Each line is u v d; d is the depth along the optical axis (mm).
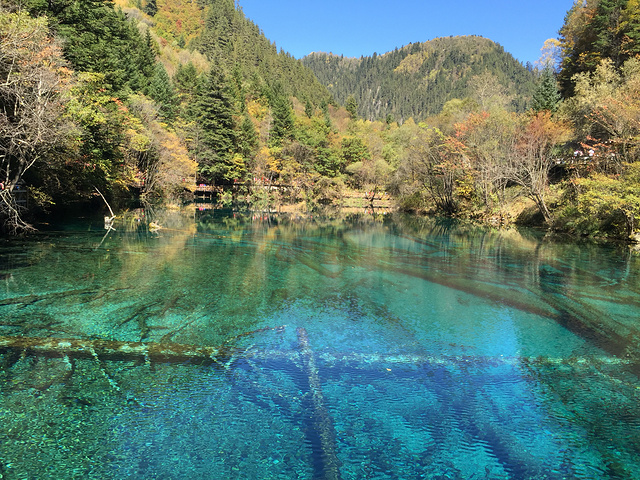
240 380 5039
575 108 24359
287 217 29062
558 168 26734
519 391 5020
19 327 6344
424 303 8742
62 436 3832
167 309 7566
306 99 107312
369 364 5668
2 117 11664
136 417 4180
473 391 4988
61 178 18438
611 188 17719
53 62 14312
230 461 3586
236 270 11086
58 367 5117
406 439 3996
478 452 3846
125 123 25359
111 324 6660
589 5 33281
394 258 13836
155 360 5469
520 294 9531
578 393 4996
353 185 52281
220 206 35469
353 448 3836
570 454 3854
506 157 26203
